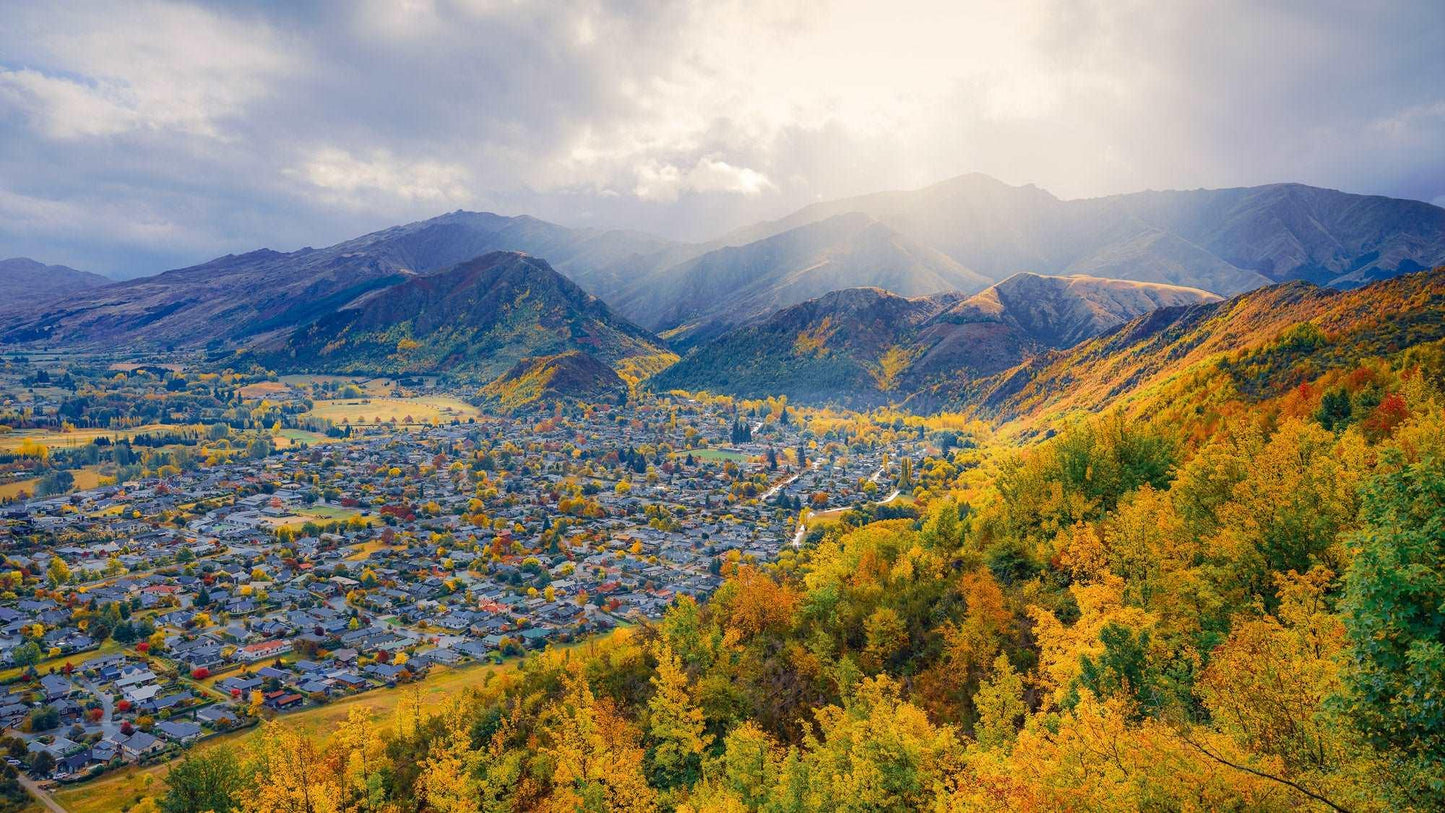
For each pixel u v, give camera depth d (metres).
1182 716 34.50
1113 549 59.62
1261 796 24.73
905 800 43.72
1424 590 22.91
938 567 75.19
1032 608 54.44
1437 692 21.45
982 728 49.00
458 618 169.50
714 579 191.00
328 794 64.44
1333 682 28.27
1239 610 46.69
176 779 78.69
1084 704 32.44
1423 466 25.42
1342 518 48.34
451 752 68.69
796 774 49.88
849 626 70.75
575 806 59.34
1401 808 21.95
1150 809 26.31
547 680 85.56
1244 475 61.09
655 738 68.25
